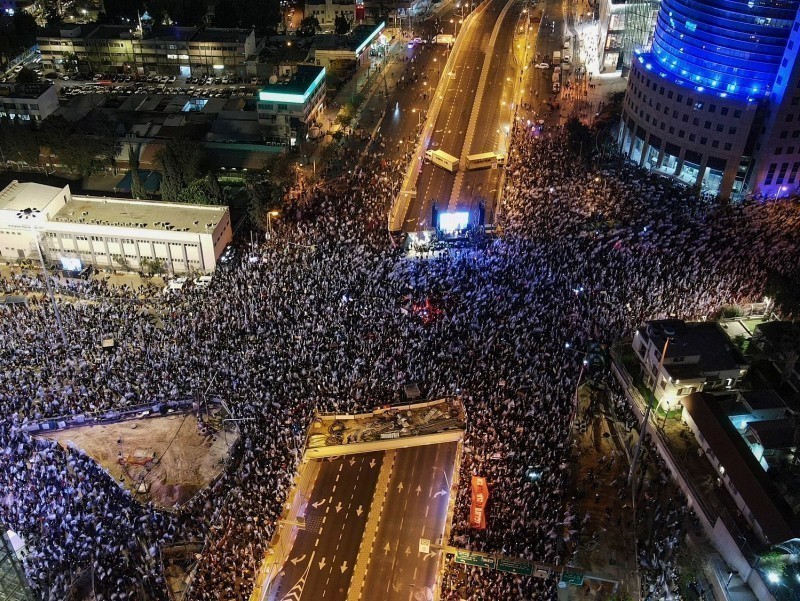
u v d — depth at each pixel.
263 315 113.62
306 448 95.12
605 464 93.75
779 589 73.88
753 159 154.38
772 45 145.00
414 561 83.44
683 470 90.12
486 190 166.62
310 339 108.12
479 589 75.19
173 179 148.12
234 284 123.00
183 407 101.50
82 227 134.38
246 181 150.75
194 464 93.94
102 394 100.88
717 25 149.25
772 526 78.56
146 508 86.19
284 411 97.38
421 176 172.50
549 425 93.38
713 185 162.38
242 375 102.25
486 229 143.62
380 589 80.31
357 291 119.25
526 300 115.56
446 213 140.50
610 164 169.25
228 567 78.50
